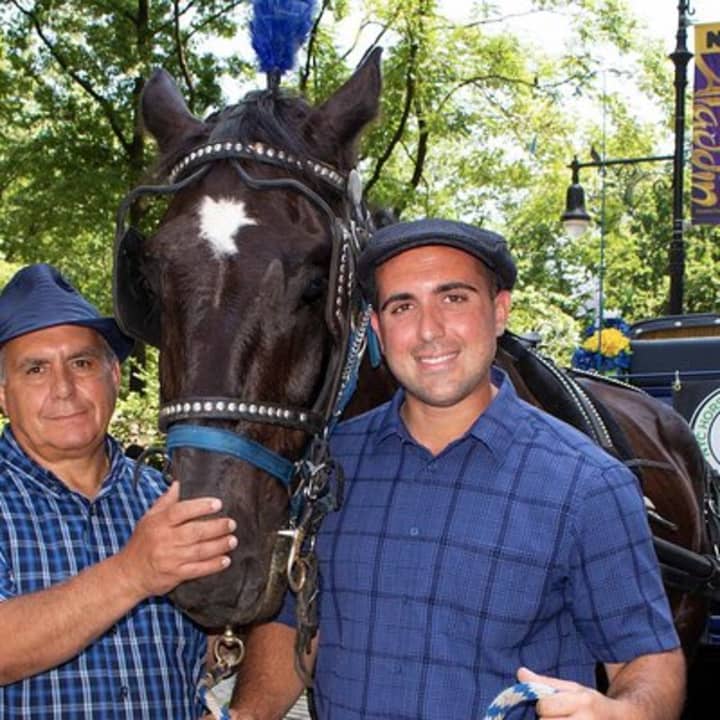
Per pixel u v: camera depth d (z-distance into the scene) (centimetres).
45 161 1595
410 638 226
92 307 274
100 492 266
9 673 225
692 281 2773
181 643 267
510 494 226
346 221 260
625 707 200
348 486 245
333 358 247
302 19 280
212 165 250
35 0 1522
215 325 227
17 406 262
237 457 225
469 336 228
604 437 351
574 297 2672
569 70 1585
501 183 1688
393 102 1528
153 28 1538
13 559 250
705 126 1067
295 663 255
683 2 1142
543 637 227
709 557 434
